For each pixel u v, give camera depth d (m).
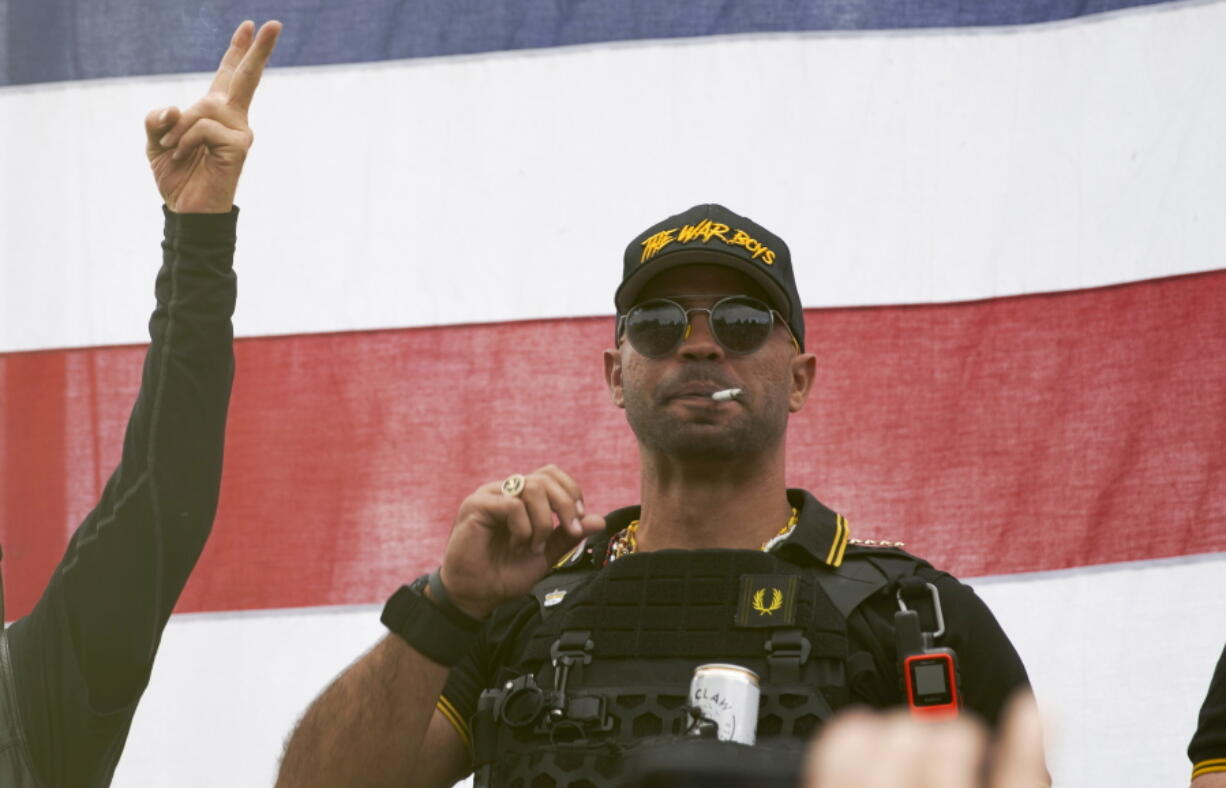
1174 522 9.22
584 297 10.27
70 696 6.44
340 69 10.66
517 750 6.64
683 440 7.25
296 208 10.54
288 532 10.16
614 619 6.86
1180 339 9.46
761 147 10.20
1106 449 9.43
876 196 10.02
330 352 10.38
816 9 10.30
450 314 10.35
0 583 6.75
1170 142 9.70
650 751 2.54
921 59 10.12
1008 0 10.10
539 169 10.43
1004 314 9.76
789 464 9.75
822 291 9.94
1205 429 9.31
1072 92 9.90
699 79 10.35
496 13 10.63
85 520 6.81
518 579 6.64
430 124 10.55
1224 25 9.76
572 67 10.50
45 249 10.60
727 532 7.36
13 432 10.38
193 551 6.68
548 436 10.17
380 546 10.12
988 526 9.48
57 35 10.85
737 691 6.00
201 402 6.67
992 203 9.89
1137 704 8.95
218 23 10.83
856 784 1.73
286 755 7.17
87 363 10.46
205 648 9.97
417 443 10.23
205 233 6.78
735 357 7.33
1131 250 9.64
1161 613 9.07
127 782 9.72
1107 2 9.94
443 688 7.14
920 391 9.74
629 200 10.31
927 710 5.78
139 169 10.68
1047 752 2.15
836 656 6.53
